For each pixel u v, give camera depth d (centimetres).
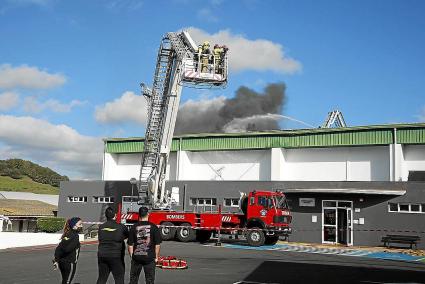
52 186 10131
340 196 2694
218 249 2130
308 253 2078
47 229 2686
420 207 2508
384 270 1516
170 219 2600
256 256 1845
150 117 2689
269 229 2355
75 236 951
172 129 2639
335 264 1658
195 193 3148
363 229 2611
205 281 1199
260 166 3384
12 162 10075
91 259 1689
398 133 2902
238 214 2472
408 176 2866
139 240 836
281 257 1838
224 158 3525
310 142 3175
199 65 2497
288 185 2867
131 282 843
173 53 2592
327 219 2717
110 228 843
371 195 2622
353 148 3097
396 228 2539
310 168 3219
